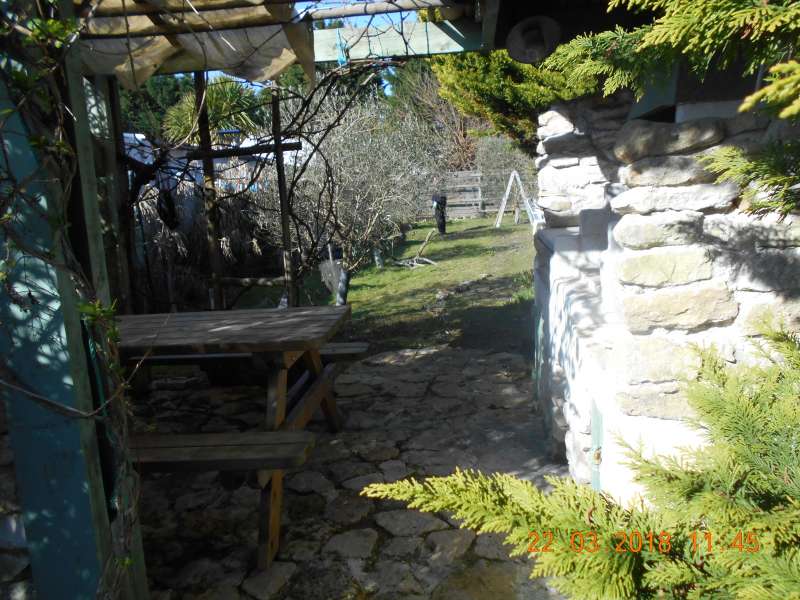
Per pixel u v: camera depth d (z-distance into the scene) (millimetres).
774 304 2189
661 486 1109
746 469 1093
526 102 6500
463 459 4059
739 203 2180
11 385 1911
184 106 8203
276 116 5648
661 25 1050
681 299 2244
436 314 8312
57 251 1971
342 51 4574
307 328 3727
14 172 1928
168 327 4039
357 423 4777
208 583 2920
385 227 10539
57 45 1934
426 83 21156
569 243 3965
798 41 999
